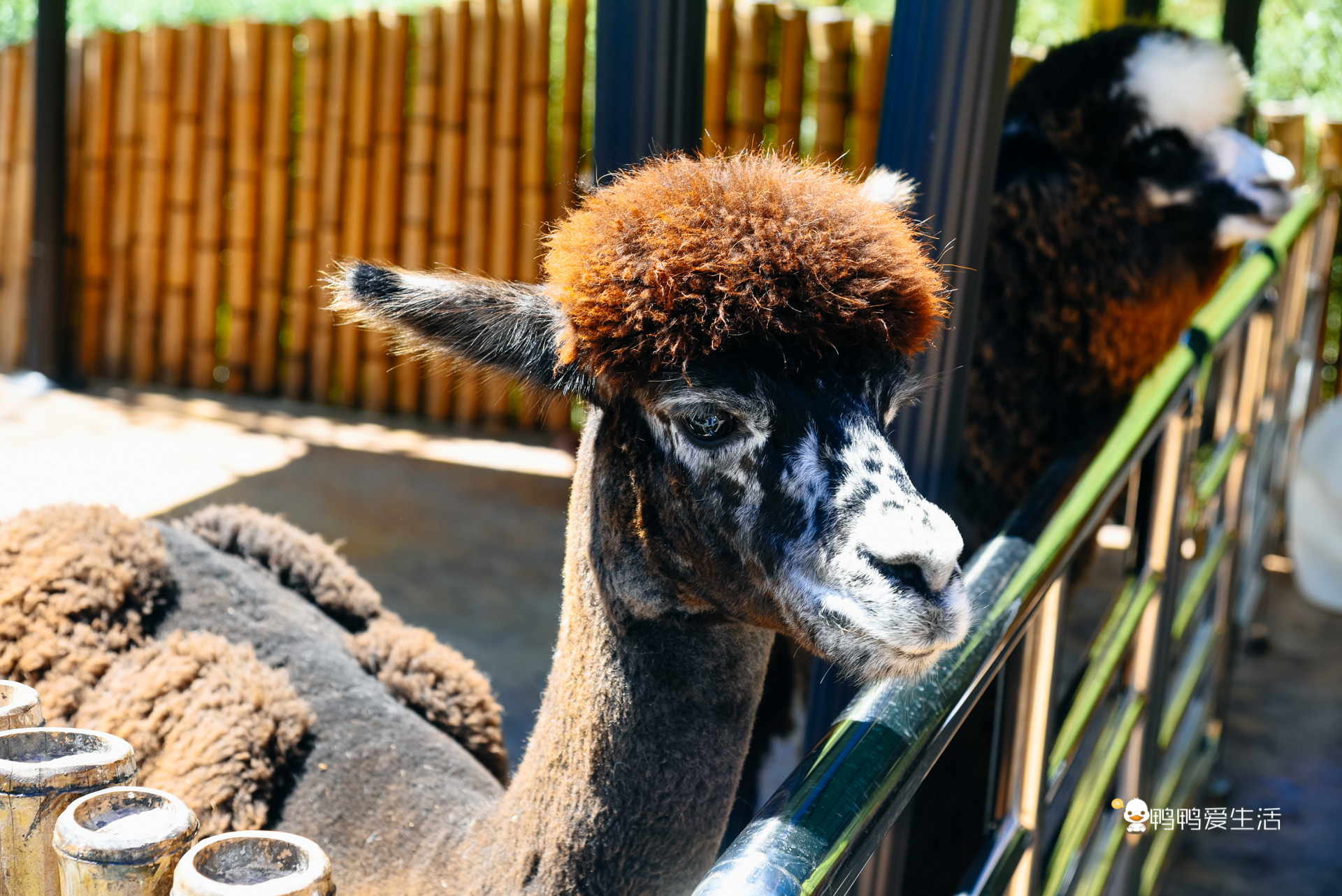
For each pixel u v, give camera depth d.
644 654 1.76
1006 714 2.06
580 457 1.89
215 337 9.06
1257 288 3.44
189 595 2.25
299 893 1.08
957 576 1.59
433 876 1.85
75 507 2.29
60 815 1.15
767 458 1.59
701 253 1.56
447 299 1.66
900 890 2.42
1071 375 3.32
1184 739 3.69
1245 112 3.50
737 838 1.21
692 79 2.53
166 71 8.75
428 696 2.26
